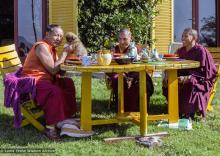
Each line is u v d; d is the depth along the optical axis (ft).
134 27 38.88
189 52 22.38
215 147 17.76
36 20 42.06
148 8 39.81
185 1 44.34
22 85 19.16
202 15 45.11
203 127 20.63
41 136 19.16
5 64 22.33
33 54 19.86
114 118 20.39
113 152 17.03
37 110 21.24
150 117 20.33
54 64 19.61
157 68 18.56
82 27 39.68
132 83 22.85
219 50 27.02
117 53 22.34
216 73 22.47
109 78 23.98
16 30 42.47
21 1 42.32
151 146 17.60
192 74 22.06
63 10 40.11
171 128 20.21
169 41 42.42
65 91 20.40
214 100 26.66
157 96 27.25
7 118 22.33
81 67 18.12
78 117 21.54
